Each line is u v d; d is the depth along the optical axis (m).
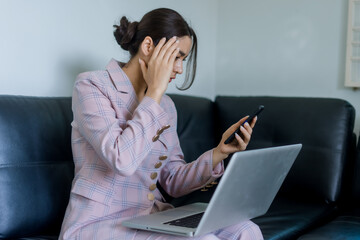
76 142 1.27
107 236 1.15
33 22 1.70
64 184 1.48
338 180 1.88
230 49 2.71
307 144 1.96
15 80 1.65
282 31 2.50
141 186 1.29
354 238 1.44
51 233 1.46
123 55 2.09
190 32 1.36
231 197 1.06
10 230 1.33
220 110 2.27
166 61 1.22
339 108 1.95
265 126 2.10
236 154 0.99
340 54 2.33
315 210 1.81
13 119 1.40
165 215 1.23
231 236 1.17
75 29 1.85
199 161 1.38
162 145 1.32
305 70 2.44
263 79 2.59
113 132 1.15
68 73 1.84
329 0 2.34
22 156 1.39
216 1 2.72
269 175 1.17
